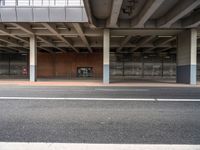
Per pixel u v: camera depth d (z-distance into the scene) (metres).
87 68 50.47
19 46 39.97
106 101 10.35
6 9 22.55
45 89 16.86
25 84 23.20
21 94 13.00
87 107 8.77
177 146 4.60
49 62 50.97
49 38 34.25
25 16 22.77
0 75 51.31
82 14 22.48
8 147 4.50
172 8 20.02
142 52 49.53
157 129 5.81
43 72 50.88
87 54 50.56
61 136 5.22
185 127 6.02
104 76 25.59
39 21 22.97
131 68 49.88
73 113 7.64
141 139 5.03
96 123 6.36
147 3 18.02
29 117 7.04
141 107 8.85
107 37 25.50
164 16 22.38
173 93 14.20
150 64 49.97
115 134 5.38
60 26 26.44
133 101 10.41
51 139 5.01
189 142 4.85
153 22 24.19
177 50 28.75
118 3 16.78
